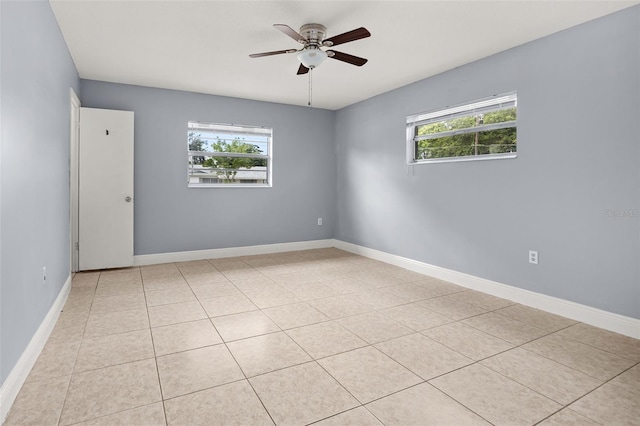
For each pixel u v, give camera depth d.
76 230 4.13
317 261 4.92
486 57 3.48
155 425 1.56
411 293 3.50
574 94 2.81
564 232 2.90
